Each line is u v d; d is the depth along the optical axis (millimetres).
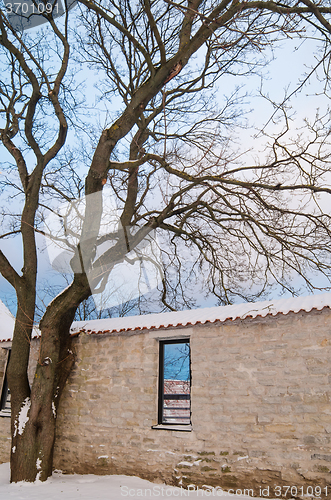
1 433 7672
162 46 5898
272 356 5285
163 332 6273
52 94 6668
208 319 5734
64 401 6941
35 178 6875
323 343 5000
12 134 8117
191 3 6043
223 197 6527
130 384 6414
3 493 5113
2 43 6828
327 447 4625
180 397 9039
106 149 5965
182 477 5398
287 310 5172
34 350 7926
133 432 6094
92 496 4922
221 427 5344
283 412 4996
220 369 5594
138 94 6305
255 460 4992
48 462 6008
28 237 6766
